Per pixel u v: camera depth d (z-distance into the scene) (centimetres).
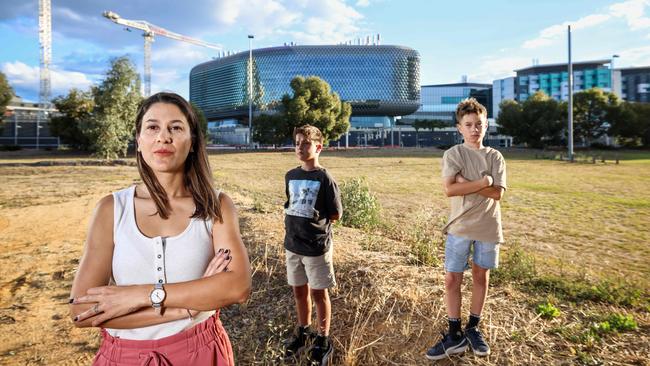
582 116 6756
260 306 428
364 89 13162
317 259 330
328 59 13125
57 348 358
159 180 146
